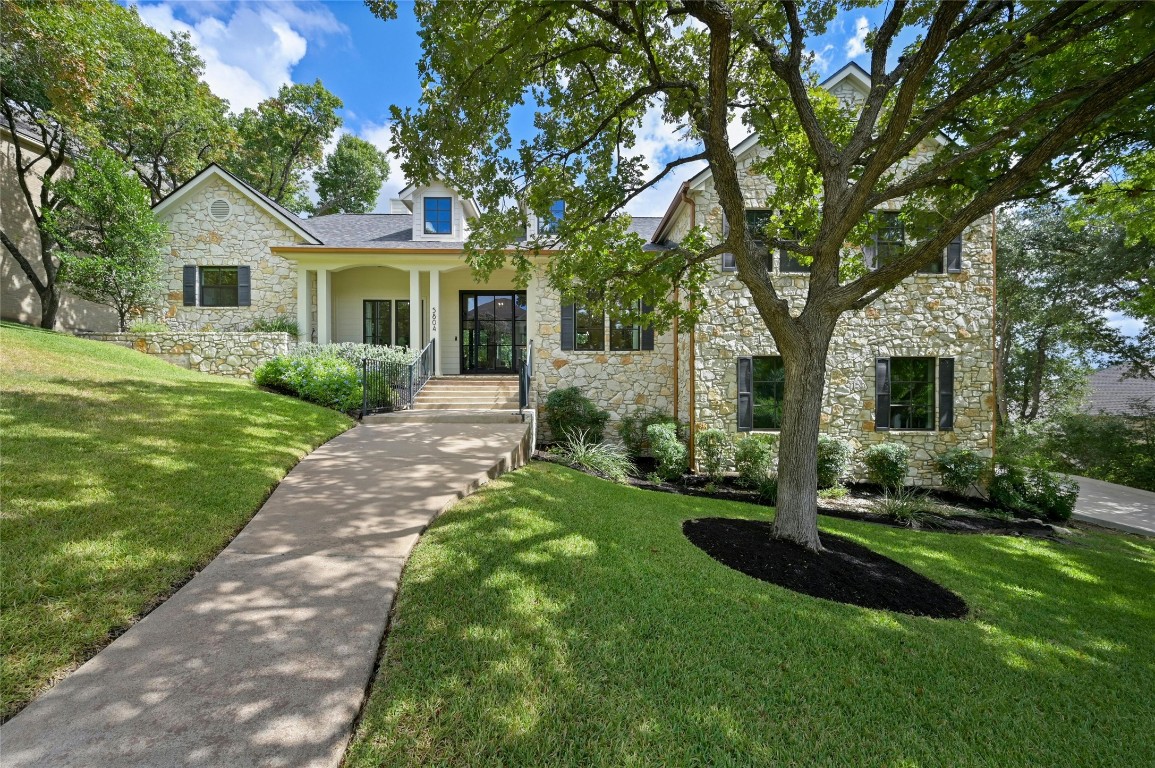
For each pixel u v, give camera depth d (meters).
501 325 14.08
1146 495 11.66
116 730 1.86
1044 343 18.41
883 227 6.86
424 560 3.56
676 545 4.55
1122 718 2.60
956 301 10.12
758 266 5.33
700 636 2.94
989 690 2.74
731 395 10.28
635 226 14.62
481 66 4.67
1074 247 16.08
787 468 5.16
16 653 2.24
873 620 3.43
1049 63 5.05
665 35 5.77
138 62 13.56
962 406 10.10
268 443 6.13
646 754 2.00
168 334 10.76
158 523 3.67
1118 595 4.74
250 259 13.05
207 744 1.81
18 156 11.64
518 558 3.71
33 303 13.05
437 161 5.48
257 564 3.34
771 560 4.46
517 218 6.15
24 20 9.34
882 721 2.37
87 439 5.06
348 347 11.52
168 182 18.06
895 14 5.13
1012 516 8.86
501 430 8.31
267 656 2.36
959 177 5.66
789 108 6.43
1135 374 16.55
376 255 11.89
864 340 10.16
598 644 2.72
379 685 2.23
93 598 2.73
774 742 2.15
